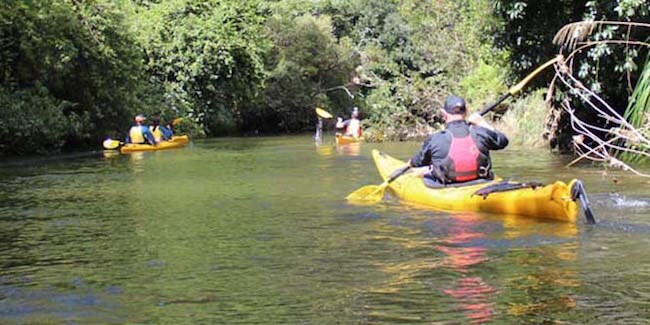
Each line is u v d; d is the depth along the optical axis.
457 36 23.83
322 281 4.96
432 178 8.51
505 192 7.39
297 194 9.42
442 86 22.55
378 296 4.55
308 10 42.03
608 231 6.43
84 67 20.06
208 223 7.37
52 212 8.27
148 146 18.92
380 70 25.94
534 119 16.58
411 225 6.96
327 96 37.69
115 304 4.54
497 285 4.74
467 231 6.58
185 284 4.98
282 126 34.66
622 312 4.12
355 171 12.36
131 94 22.06
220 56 27.83
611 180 9.91
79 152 18.52
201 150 18.84
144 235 6.79
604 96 13.20
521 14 12.38
